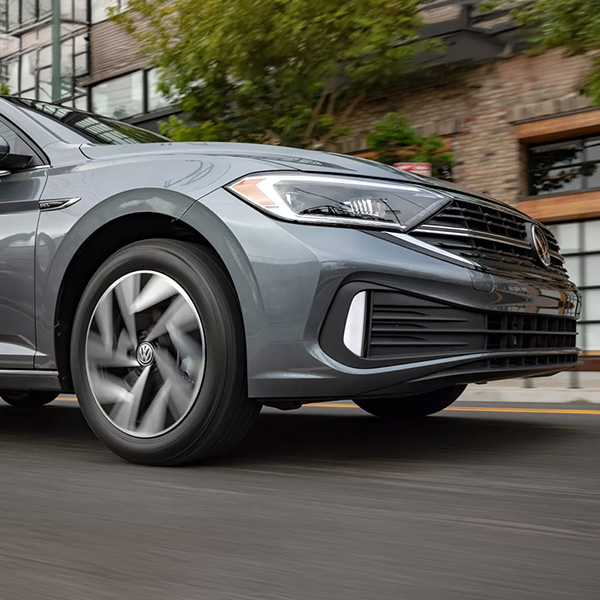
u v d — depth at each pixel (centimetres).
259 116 1084
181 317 309
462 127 1197
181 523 227
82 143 365
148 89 1638
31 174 354
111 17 1128
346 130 1138
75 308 346
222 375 301
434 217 314
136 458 318
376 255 296
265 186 301
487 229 333
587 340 1151
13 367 350
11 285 346
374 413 475
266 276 293
